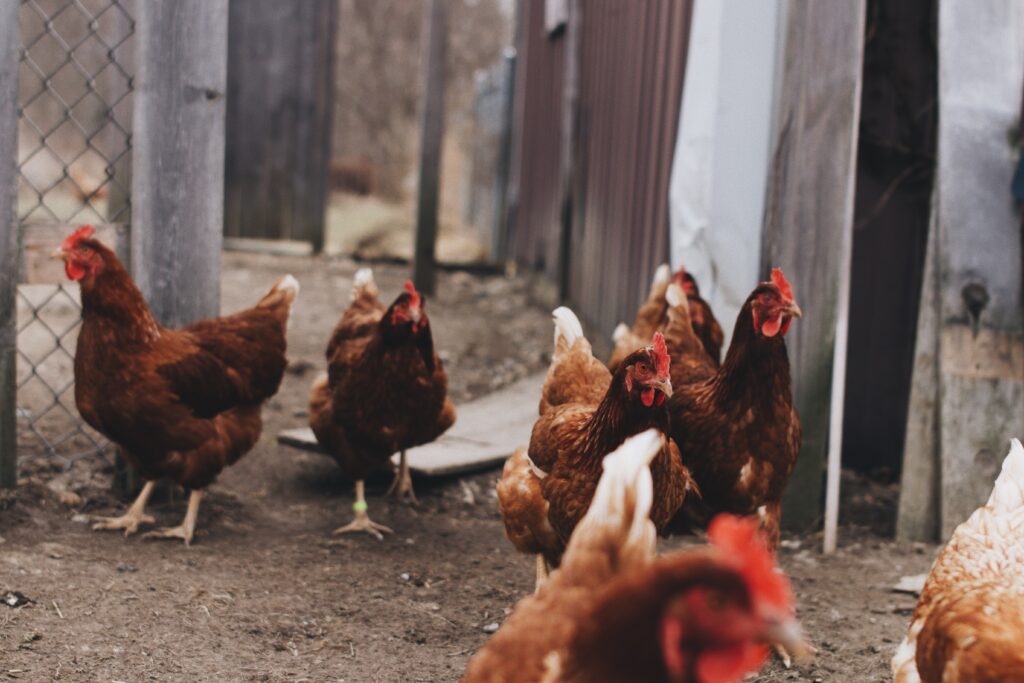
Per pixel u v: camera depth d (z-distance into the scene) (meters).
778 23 2.81
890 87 3.12
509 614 2.42
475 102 8.28
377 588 2.48
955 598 1.87
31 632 2.21
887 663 2.28
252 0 5.87
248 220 6.06
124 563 2.46
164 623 2.28
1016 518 1.94
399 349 2.69
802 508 2.83
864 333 3.18
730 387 2.38
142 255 2.69
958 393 2.73
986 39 2.73
